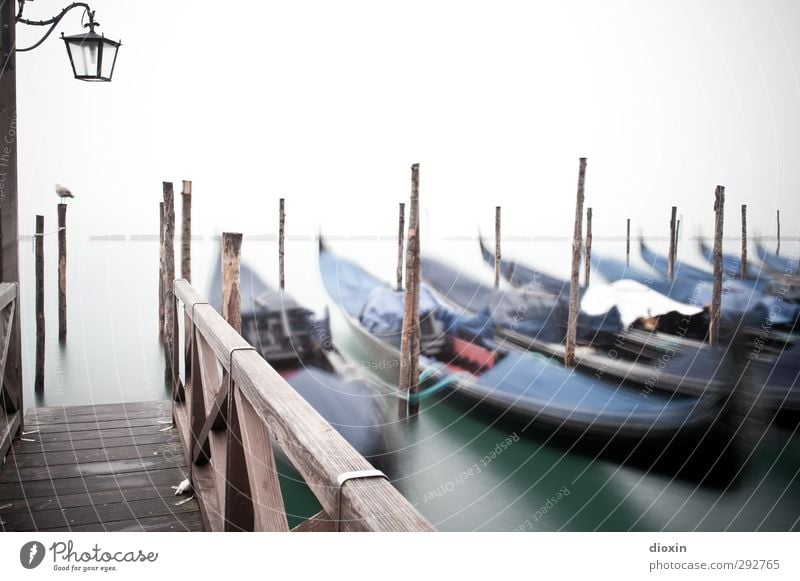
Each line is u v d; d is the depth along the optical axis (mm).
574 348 8062
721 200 8883
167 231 7574
